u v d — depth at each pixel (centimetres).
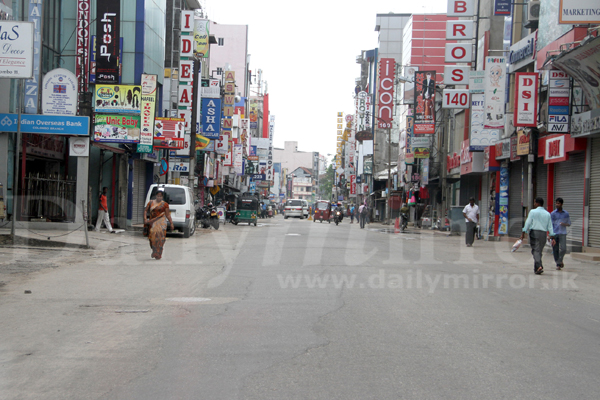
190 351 541
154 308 755
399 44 6700
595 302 885
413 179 4072
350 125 9081
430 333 626
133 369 484
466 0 2791
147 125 2081
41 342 572
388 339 595
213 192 4231
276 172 12425
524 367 504
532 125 1972
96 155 2350
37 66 1845
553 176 2019
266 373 475
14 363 501
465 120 3159
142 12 2533
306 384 447
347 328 643
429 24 5044
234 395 421
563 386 452
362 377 466
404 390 436
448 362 513
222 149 4200
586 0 1543
